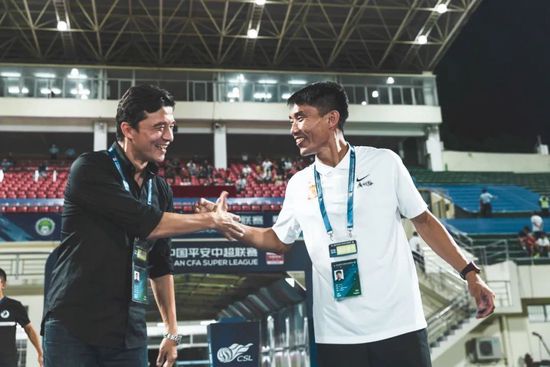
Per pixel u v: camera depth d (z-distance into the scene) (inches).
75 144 1141.1
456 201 903.1
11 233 448.5
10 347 211.9
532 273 522.3
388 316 98.5
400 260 102.0
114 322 97.0
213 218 108.2
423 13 1034.7
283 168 1026.1
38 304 428.8
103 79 1018.7
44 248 479.5
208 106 1025.5
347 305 100.0
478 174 1054.4
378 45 1142.3
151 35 1072.8
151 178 110.3
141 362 101.8
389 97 1096.8
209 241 202.1
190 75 1048.8
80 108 989.8
